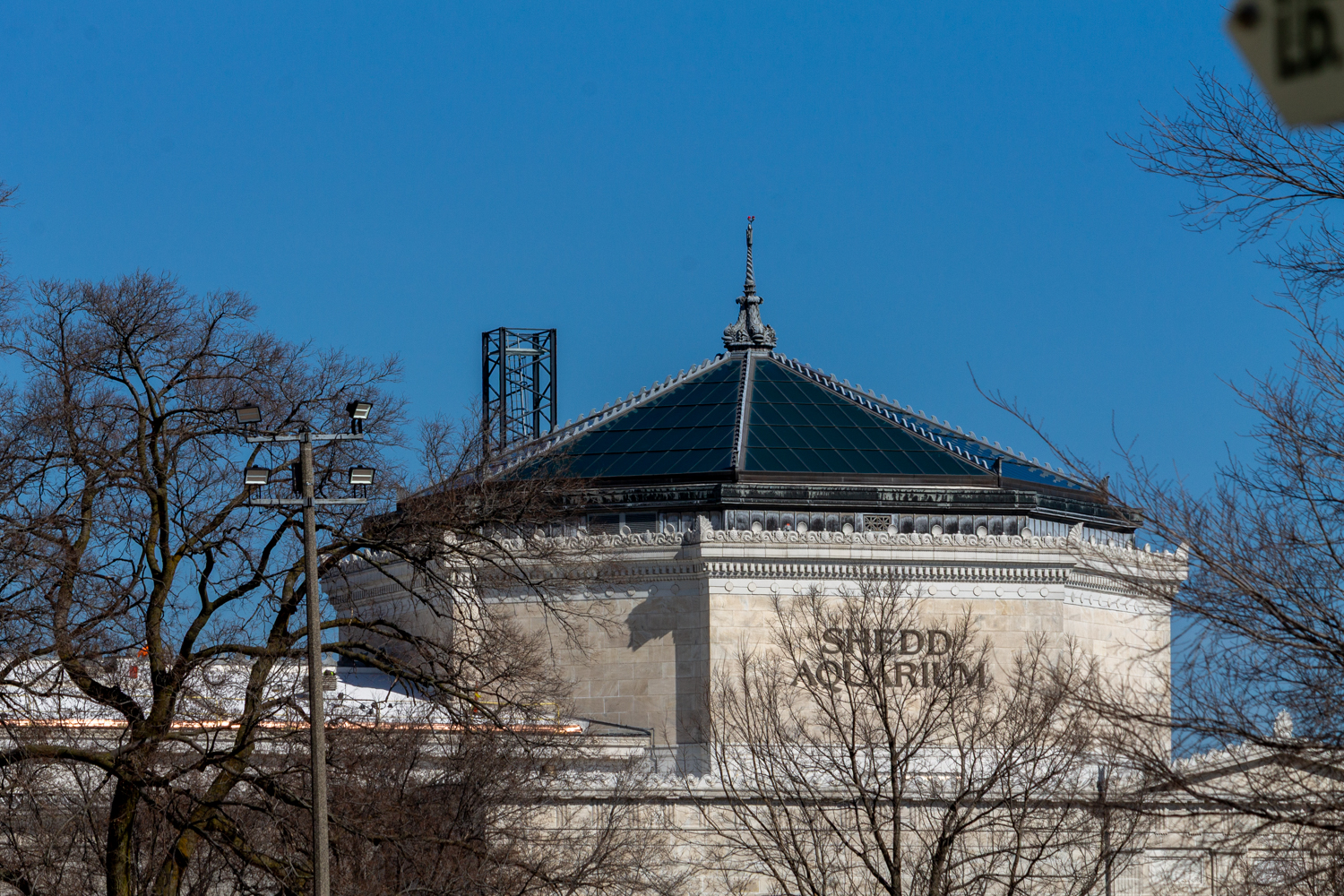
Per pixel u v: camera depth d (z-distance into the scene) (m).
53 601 54.47
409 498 65.81
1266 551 40.06
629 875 77.62
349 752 62.34
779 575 95.38
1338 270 37.38
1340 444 40.53
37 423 57.16
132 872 63.50
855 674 90.94
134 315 59.78
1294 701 39.56
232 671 61.59
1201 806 45.25
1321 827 38.31
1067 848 71.50
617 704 95.88
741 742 90.94
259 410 53.19
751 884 83.62
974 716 82.81
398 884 62.78
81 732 62.69
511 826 69.19
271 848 65.31
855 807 69.50
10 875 56.81
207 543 58.97
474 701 63.69
